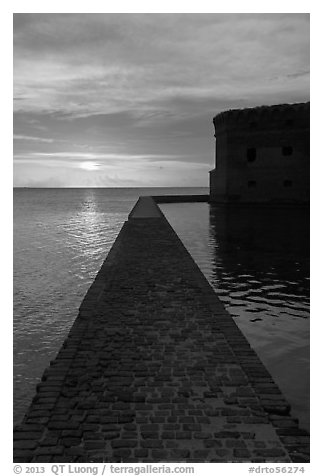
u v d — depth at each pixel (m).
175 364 5.97
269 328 9.48
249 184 39.41
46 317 11.84
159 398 5.07
